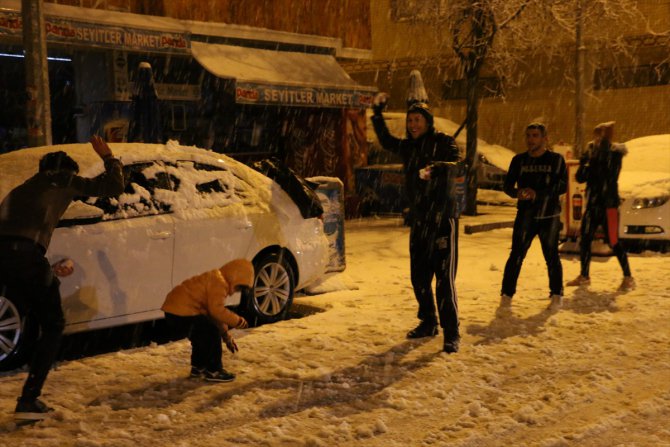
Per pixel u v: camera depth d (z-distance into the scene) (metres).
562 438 4.46
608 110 27.20
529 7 19.09
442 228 6.30
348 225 16.08
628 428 4.71
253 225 7.43
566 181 7.85
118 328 7.66
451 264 6.32
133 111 12.74
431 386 5.46
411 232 6.59
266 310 7.64
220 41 16.44
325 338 6.78
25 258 4.73
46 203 4.88
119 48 12.70
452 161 6.29
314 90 15.90
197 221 6.96
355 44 20.05
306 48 18.66
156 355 6.34
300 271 7.95
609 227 8.73
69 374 5.80
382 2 30.28
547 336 6.85
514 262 7.94
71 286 6.12
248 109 17.16
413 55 29.88
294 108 17.97
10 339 5.88
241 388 5.46
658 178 11.86
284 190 7.98
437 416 4.91
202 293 5.48
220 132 16.66
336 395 5.33
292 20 18.03
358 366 5.99
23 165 6.40
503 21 17.91
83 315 6.21
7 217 4.81
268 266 7.66
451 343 6.33
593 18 21.09
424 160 6.43
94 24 12.27
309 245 8.03
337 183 9.33
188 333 5.62
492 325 7.25
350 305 8.38
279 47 17.94
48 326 4.84
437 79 29.55
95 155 6.62
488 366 5.97
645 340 6.73
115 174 5.12
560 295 8.01
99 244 6.30
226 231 7.18
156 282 6.67
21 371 5.91
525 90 28.69
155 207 6.76
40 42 8.88
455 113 29.34
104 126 13.80
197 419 4.84
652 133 26.39
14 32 11.51
